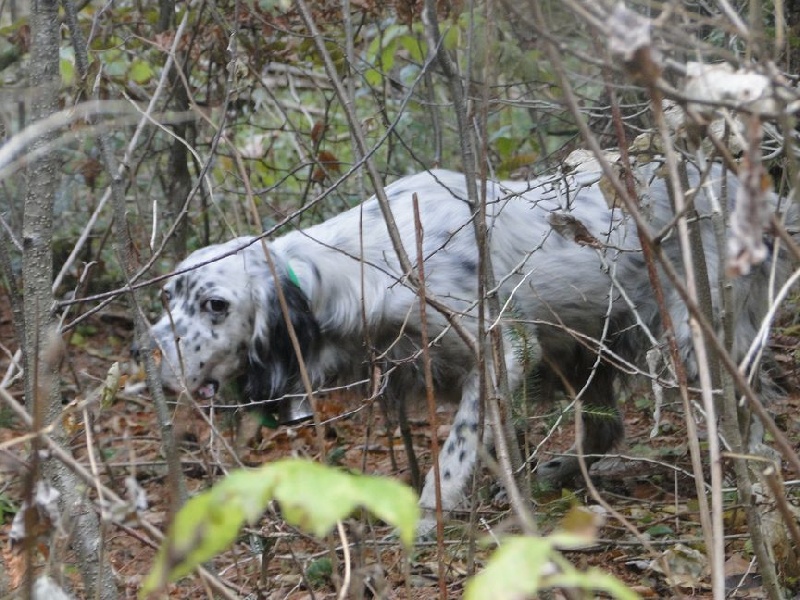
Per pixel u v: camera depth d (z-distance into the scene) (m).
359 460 8.76
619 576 5.91
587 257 7.26
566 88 3.04
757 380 7.10
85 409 4.06
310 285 7.09
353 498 1.77
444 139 11.23
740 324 7.07
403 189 7.53
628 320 7.44
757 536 4.10
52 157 4.51
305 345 7.14
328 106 9.75
